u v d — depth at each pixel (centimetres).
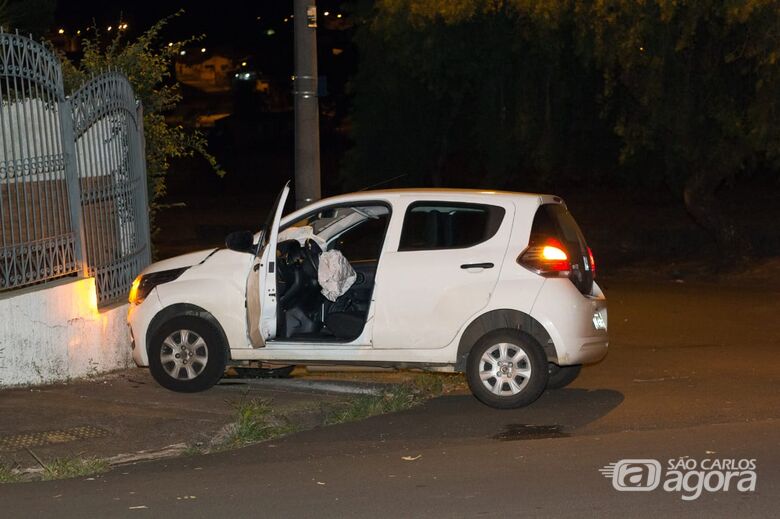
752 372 1036
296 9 1102
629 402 905
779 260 1930
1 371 911
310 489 650
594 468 680
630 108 1945
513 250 869
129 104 1084
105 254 1045
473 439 786
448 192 900
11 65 891
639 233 2325
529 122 2012
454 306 870
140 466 729
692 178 2005
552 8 1725
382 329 881
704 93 1847
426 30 1928
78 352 973
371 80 2311
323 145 4219
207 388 923
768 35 1652
